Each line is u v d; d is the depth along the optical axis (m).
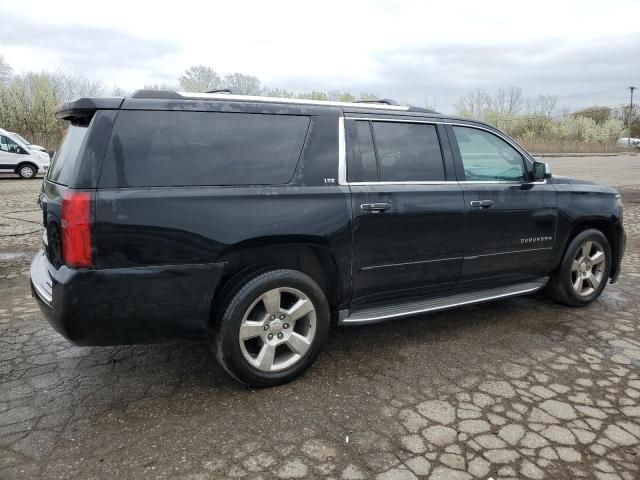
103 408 3.09
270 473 2.50
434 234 3.90
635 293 5.53
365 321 3.70
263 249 3.27
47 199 3.13
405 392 3.30
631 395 3.30
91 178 2.79
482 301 4.29
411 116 3.97
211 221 3.01
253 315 3.28
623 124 82.12
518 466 2.57
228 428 2.88
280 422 2.94
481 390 3.33
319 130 3.48
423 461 2.60
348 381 3.44
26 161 19.88
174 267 2.95
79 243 2.75
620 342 4.15
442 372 3.59
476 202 4.11
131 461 2.58
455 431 2.87
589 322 4.61
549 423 2.96
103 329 2.89
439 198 3.91
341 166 3.52
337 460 2.60
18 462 2.57
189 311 3.04
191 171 3.03
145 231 2.86
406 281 3.87
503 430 2.88
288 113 3.41
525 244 4.48
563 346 4.06
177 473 2.49
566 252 4.80
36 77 35.62
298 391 3.30
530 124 63.72
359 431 2.86
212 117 3.16
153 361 3.74
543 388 3.37
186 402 3.16
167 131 3.00
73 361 3.74
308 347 3.43
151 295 2.92
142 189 2.89
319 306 3.43
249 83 43.88
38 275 3.32
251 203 3.14
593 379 3.51
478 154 4.31
